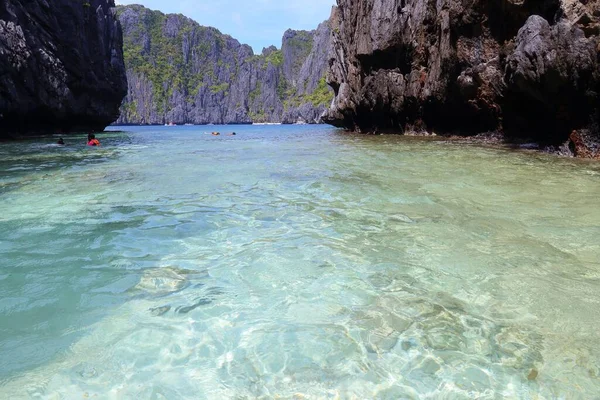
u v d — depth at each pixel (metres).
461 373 2.85
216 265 4.67
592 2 11.64
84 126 33.62
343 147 17.14
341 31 30.17
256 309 3.72
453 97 18.72
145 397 2.65
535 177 9.07
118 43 37.91
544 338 3.22
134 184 9.16
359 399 2.63
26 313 3.67
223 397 2.65
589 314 3.54
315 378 2.82
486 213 6.45
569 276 4.25
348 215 6.53
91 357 3.06
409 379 2.81
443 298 3.86
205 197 7.87
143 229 5.94
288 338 3.28
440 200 7.29
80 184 9.14
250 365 2.96
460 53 17.39
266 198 7.74
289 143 21.55
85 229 5.92
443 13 18.42
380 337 3.28
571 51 11.53
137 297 3.95
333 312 3.66
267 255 4.93
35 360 3.03
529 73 12.70
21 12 24.53
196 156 15.09
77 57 29.48
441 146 15.69
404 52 22.05
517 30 15.12
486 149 14.34
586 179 8.78
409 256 4.84
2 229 5.91
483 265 4.54
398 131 23.95
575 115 12.16
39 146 19.44
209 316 3.61
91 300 3.90
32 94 24.78
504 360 2.98
